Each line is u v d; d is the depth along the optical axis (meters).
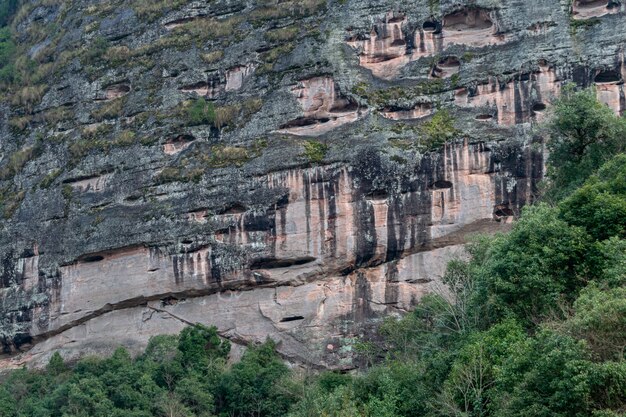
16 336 110.75
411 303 96.25
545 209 68.50
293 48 109.44
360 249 98.19
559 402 53.16
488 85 99.94
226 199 103.50
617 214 64.38
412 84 103.44
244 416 91.31
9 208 116.56
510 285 65.38
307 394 83.06
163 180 107.94
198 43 116.00
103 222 108.88
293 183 101.25
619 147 76.19
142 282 105.69
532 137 95.94
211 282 102.81
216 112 109.19
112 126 115.31
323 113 104.88
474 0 103.94
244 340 101.06
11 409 97.94
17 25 138.38
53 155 117.38
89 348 106.94
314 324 98.69
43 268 111.19
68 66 123.38
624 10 99.00
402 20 106.56
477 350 64.50
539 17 101.25
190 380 93.81
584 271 63.41
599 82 97.06
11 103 125.06
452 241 96.19
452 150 97.56
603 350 54.00
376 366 87.75
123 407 93.56
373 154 99.25
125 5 125.00
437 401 65.25
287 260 100.38
